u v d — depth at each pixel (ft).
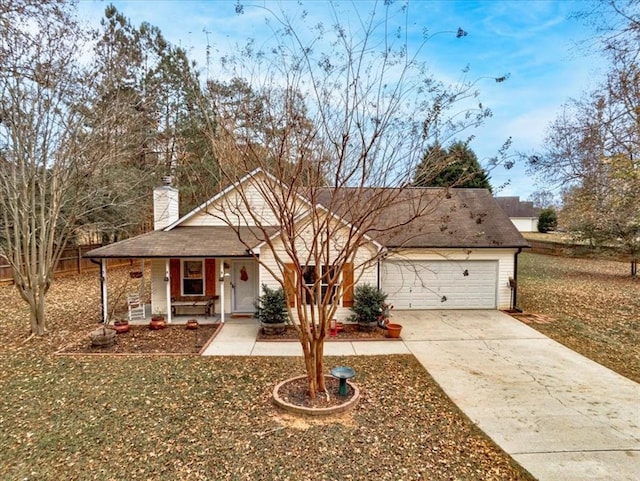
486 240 44.19
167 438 17.70
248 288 43.62
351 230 19.80
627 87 37.22
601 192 54.03
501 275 45.09
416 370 26.84
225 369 26.63
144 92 48.03
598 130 42.75
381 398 22.12
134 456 16.31
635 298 50.16
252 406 20.88
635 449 17.16
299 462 15.84
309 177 19.79
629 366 27.73
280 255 37.93
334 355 29.96
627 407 21.34
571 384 24.52
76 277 65.41
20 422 19.21
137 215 68.90
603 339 33.96
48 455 16.40
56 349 30.89
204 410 20.43
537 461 16.20
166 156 45.78
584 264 83.10
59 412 20.25
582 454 16.74
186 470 15.34
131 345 32.22
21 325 37.78
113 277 66.33
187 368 26.81
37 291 34.30
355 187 23.00
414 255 44.62
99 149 35.76
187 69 43.98
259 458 16.12
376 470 15.38
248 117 19.65
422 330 36.88
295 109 21.22
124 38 47.09
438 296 45.27
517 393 23.11
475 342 33.30
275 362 28.14
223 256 37.70
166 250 38.40
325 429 18.43
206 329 37.45
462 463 15.96
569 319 40.60
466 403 21.70
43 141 33.04
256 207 42.78
